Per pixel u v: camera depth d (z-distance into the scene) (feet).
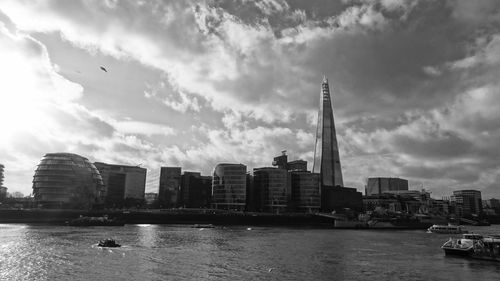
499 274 286.66
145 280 253.65
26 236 520.01
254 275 275.39
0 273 270.67
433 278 271.90
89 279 254.27
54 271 277.44
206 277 266.16
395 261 345.51
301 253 394.32
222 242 500.74
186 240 515.50
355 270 298.56
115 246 413.59
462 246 383.04
